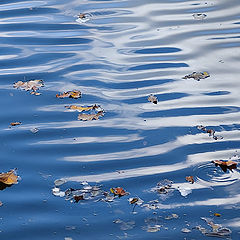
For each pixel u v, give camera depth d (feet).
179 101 45.70
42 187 35.09
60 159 38.09
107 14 65.00
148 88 47.98
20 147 39.45
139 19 63.46
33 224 31.60
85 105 45.16
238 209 32.68
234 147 39.11
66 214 32.48
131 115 43.70
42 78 50.08
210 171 36.47
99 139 40.47
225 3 68.13
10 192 34.58
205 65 52.08
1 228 31.27
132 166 37.24
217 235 30.40
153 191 34.53
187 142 39.88
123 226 31.32
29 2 69.36
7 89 47.96
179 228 31.07
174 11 65.82
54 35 59.41
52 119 43.14
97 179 35.83
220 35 58.75
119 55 54.65
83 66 52.39
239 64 52.01
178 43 57.16
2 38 58.80
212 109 44.32
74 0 70.08
